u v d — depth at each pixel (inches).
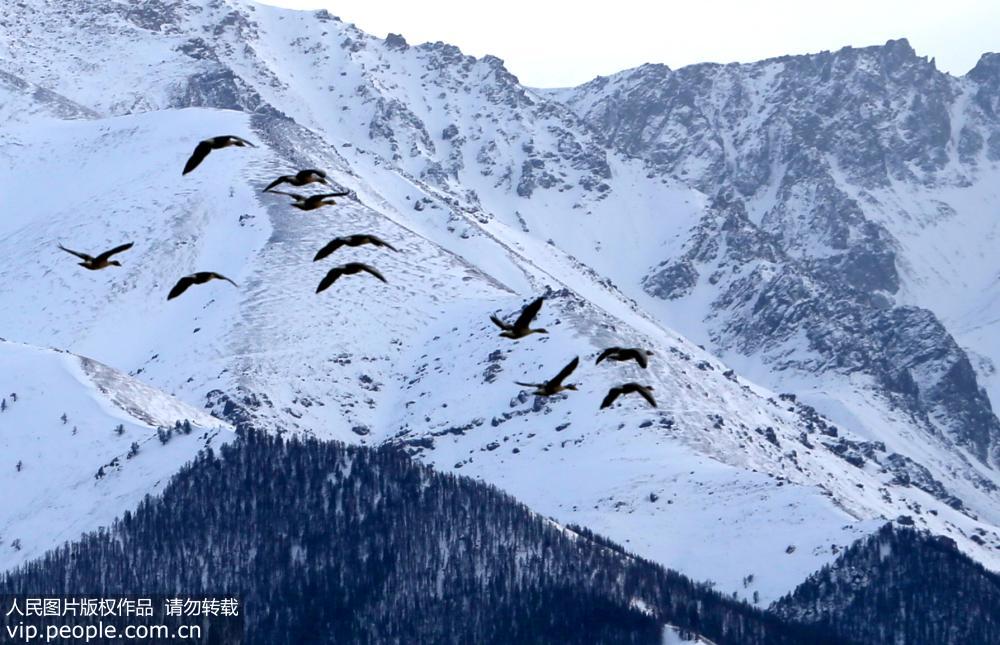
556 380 4109.3
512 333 4047.7
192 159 4183.1
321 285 4234.7
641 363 4109.3
